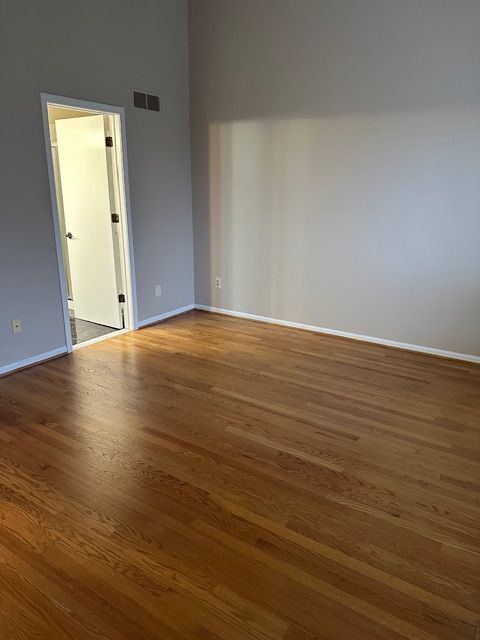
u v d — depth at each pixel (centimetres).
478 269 362
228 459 249
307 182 428
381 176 388
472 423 286
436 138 358
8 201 336
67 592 169
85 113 462
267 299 483
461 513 210
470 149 346
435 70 347
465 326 377
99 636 154
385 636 154
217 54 449
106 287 464
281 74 418
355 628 156
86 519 205
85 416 293
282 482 231
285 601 166
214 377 352
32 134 343
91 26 371
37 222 357
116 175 425
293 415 296
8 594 169
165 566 180
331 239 427
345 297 433
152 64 430
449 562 183
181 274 515
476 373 359
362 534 197
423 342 400
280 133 432
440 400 316
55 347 389
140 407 305
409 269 393
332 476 236
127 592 169
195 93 474
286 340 435
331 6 380
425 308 393
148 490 224
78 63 366
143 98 428
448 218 366
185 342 430
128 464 245
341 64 386
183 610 163
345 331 441
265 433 275
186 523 203
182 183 491
